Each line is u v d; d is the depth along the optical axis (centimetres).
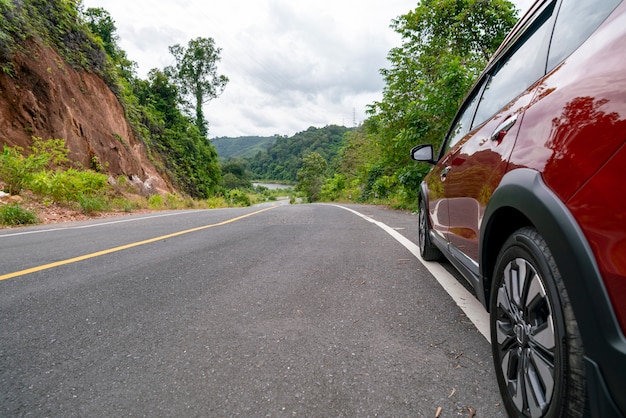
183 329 236
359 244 529
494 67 264
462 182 246
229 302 287
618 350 90
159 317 257
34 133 1504
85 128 1845
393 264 400
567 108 123
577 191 108
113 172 2000
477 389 163
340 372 180
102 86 2228
